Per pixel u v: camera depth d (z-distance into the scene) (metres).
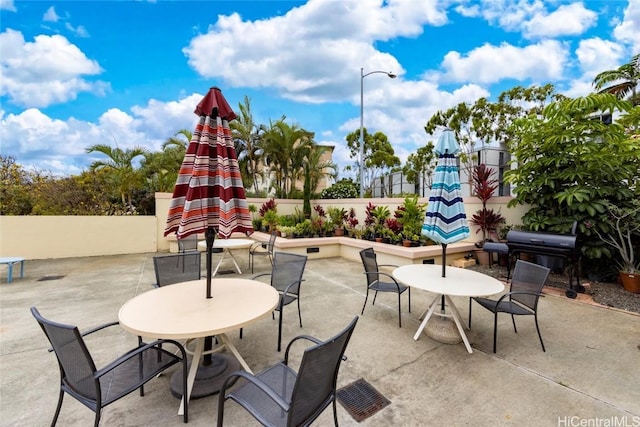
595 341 3.09
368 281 3.91
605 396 2.24
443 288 2.91
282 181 13.53
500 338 3.19
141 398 2.22
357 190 13.04
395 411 2.09
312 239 7.90
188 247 5.90
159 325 1.96
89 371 1.65
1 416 2.02
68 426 1.94
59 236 7.86
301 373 1.37
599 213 4.66
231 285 2.88
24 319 3.70
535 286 2.98
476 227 6.71
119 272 6.23
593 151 4.54
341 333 1.55
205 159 2.31
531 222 5.21
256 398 1.69
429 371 2.57
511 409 2.10
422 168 16.72
